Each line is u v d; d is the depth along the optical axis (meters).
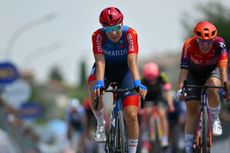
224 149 30.75
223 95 15.85
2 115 36.84
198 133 16.12
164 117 24.02
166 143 23.91
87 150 30.42
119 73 16.25
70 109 31.55
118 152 15.21
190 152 16.56
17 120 41.81
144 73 23.59
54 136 68.75
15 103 47.53
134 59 15.63
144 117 24.33
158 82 23.70
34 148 50.03
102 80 15.48
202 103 16.03
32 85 145.75
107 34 15.70
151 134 23.89
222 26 81.44
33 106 54.84
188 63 16.56
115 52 15.90
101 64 15.74
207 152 15.84
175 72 142.00
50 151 56.12
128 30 15.79
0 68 44.16
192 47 16.31
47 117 171.25
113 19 15.37
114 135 15.66
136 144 15.85
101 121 16.39
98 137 16.39
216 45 16.20
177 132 28.55
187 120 16.58
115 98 15.88
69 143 33.53
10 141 37.59
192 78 16.81
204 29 15.70
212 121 16.66
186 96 15.99
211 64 16.55
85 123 29.97
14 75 44.16
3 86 44.28
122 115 15.27
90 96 16.16
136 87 15.16
